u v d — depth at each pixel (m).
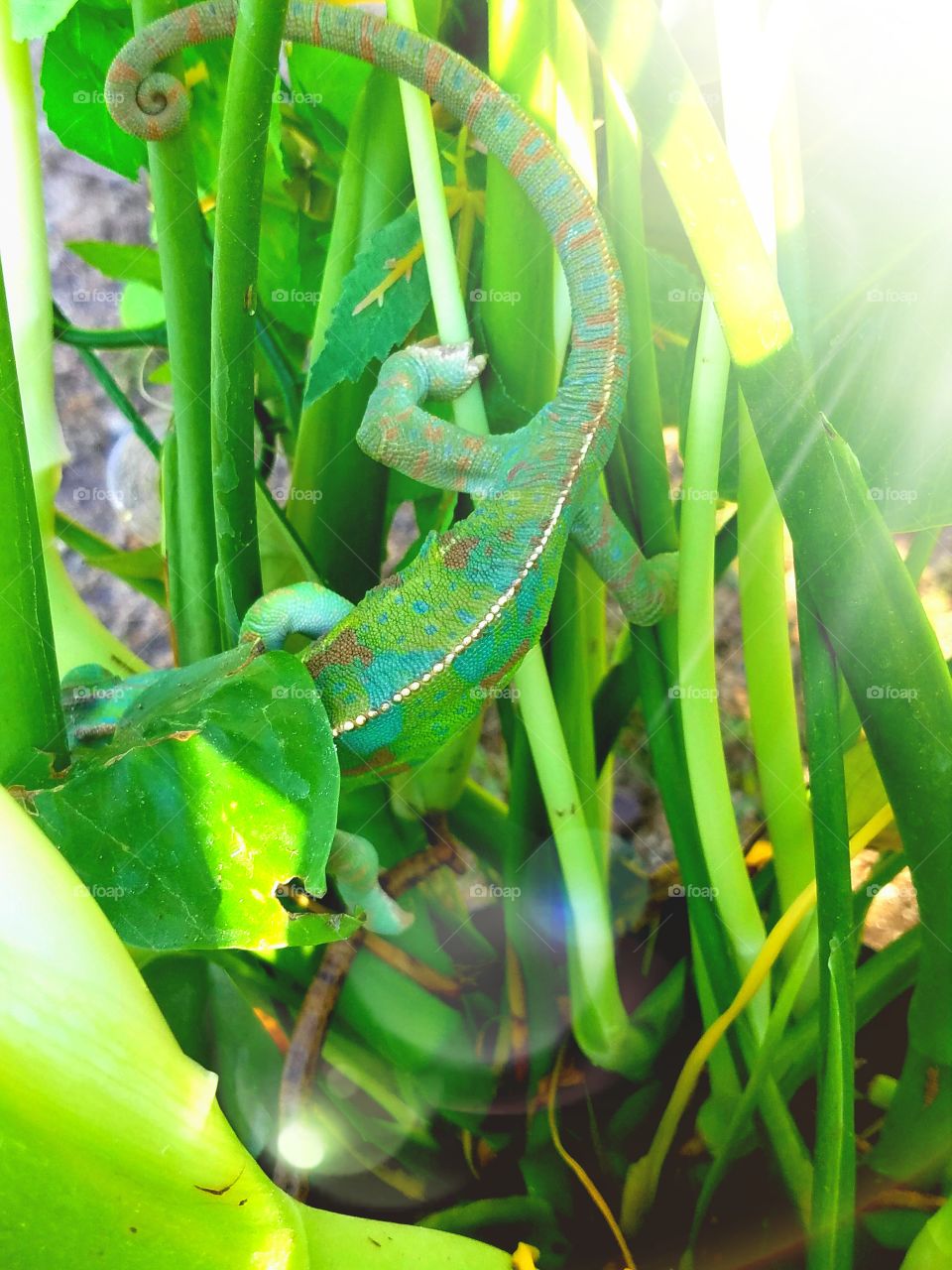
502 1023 0.34
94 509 0.65
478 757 0.58
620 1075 0.33
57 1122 0.19
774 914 0.34
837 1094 0.25
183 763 0.23
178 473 0.35
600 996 0.31
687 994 0.35
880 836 0.33
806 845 0.32
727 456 0.33
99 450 0.64
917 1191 0.30
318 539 0.36
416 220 0.31
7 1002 0.18
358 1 0.35
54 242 0.66
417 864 0.35
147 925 0.21
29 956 0.18
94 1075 0.19
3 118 0.32
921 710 0.24
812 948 0.28
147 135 0.28
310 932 0.22
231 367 0.27
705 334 0.28
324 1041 0.30
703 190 0.22
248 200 0.25
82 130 0.36
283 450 0.47
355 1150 0.33
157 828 0.22
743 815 0.50
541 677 0.30
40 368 0.33
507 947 0.34
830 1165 0.26
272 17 0.23
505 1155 0.34
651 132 0.23
